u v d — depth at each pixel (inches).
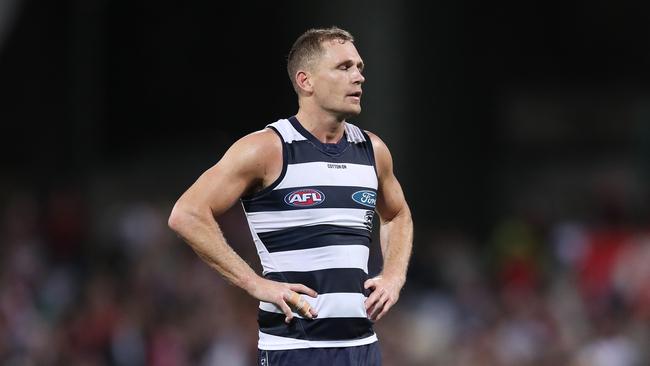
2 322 1632.6
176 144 3464.6
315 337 674.2
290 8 3036.4
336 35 690.2
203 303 1647.4
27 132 3004.4
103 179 3070.9
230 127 3484.3
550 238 2110.0
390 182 727.7
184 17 3469.5
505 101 3373.5
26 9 2918.3
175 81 3481.8
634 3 3548.2
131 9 3447.3
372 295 684.7
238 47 3457.2
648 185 3157.0
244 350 1542.8
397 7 2470.5
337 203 679.7
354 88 682.8
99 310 1638.8
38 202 2743.6
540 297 1851.6
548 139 3484.3
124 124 3457.2
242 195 689.0
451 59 2824.8
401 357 1530.5
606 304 1740.9
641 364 1485.0
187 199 674.8
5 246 2103.8
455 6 2824.8
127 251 2134.6
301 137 685.3
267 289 664.4
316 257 674.8
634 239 1899.6
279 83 3427.7
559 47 3533.5
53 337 1612.9
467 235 2768.2
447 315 1782.7
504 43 3393.2
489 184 3093.0
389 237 737.6
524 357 1509.6
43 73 2965.1
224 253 669.3
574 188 3408.0
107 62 3417.8
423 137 2657.5
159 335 1599.4
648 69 3548.2
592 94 3538.4
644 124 3422.7
